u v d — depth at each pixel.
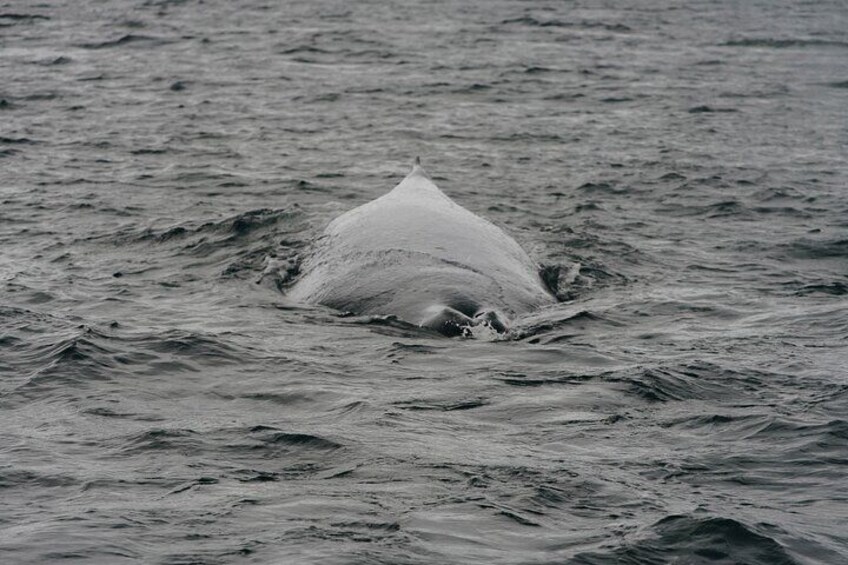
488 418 42.88
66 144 100.50
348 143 104.75
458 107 124.06
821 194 88.75
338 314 56.12
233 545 31.53
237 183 87.38
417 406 44.03
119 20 180.75
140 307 57.34
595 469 37.88
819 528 33.94
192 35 169.12
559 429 41.81
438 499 35.00
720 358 50.69
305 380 46.94
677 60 160.25
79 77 133.88
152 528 32.56
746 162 100.12
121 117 113.31
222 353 49.97
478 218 65.88
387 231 61.78
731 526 33.31
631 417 43.19
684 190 89.19
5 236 71.38
